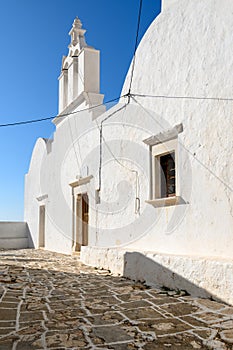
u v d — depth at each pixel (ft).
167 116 25.64
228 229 19.89
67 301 18.58
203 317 15.57
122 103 32.14
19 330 13.83
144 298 19.22
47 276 26.78
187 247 22.97
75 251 43.37
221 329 13.97
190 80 23.54
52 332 13.62
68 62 48.19
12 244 65.62
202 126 22.24
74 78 45.29
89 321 15.03
